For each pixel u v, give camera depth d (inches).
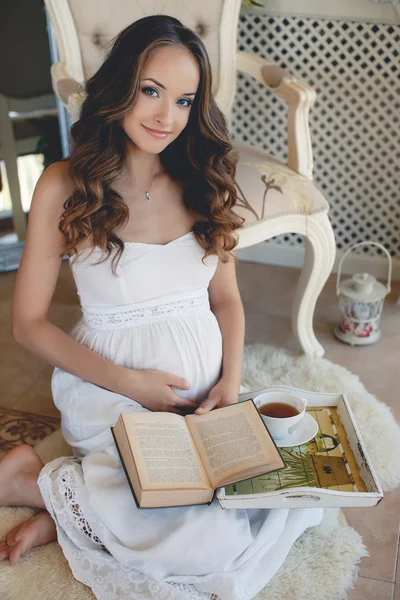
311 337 79.8
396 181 96.1
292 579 51.1
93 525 48.0
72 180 50.3
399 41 87.8
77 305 91.8
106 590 48.0
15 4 88.2
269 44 93.7
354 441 51.3
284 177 72.6
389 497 60.6
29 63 91.9
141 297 53.9
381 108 91.9
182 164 54.9
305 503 47.0
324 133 96.3
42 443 65.3
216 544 46.8
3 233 99.4
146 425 48.3
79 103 67.8
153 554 46.3
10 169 96.3
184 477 45.6
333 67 91.7
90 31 78.0
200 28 79.1
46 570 51.1
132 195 53.6
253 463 46.3
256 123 100.1
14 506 56.8
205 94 50.3
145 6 77.9
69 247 51.7
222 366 57.7
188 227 54.8
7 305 91.7
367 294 81.1
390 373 78.7
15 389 75.3
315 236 73.1
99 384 53.1
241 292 96.1
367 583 52.2
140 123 48.6
